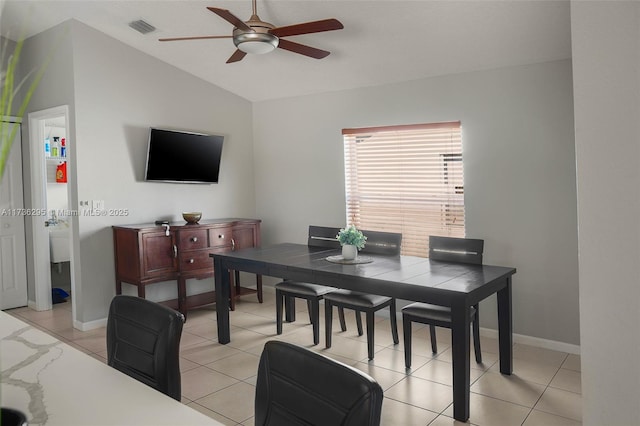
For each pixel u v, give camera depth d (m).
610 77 1.76
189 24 4.12
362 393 1.08
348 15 3.55
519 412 2.77
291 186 5.55
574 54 1.82
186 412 1.21
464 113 4.20
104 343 4.06
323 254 3.92
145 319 1.67
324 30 3.08
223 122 5.57
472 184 4.18
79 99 4.34
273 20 3.80
